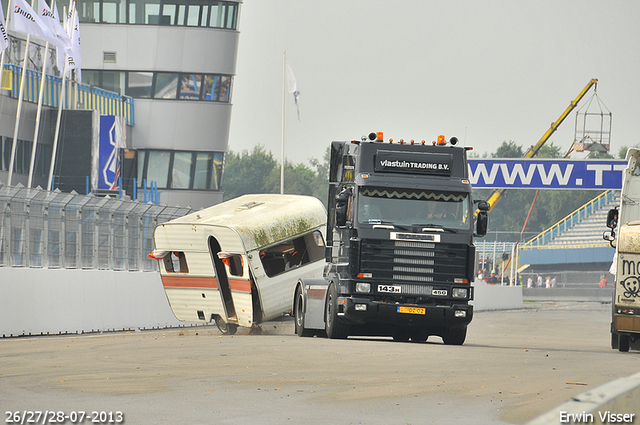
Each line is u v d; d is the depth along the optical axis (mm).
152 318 86812
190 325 93188
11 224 72938
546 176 152250
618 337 67625
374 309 65062
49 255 77062
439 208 66375
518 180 152875
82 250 80875
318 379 40000
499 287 172625
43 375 40750
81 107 186750
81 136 178750
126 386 36906
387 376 41656
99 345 58219
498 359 51750
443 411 31625
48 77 178250
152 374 41125
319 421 29109
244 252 74500
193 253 79938
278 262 78438
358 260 65250
